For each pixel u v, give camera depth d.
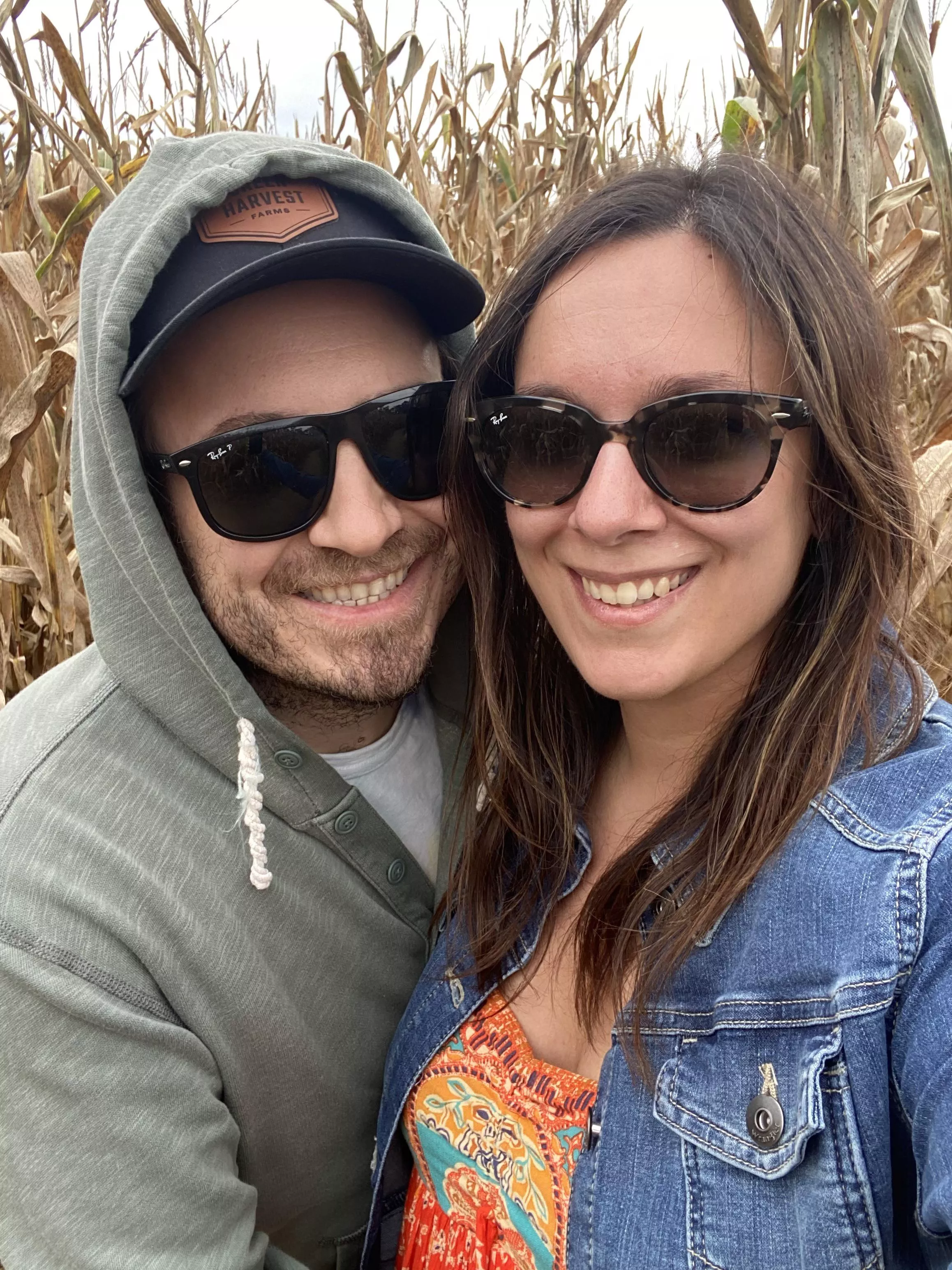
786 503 0.36
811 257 0.35
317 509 0.44
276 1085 0.46
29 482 0.79
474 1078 0.43
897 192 0.72
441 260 0.45
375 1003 0.50
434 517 0.48
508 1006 0.44
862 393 0.36
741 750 0.38
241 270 0.41
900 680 0.38
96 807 0.43
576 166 0.87
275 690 0.50
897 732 0.36
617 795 0.46
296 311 0.44
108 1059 0.41
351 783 0.52
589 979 0.40
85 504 0.46
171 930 0.42
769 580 0.36
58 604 0.82
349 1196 0.51
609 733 0.47
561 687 0.46
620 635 0.38
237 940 0.44
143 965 0.42
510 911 0.44
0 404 0.72
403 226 0.48
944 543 0.67
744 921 0.35
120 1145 0.40
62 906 0.41
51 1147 0.40
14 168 0.80
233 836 0.45
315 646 0.47
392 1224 0.50
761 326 0.35
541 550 0.40
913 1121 0.30
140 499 0.43
